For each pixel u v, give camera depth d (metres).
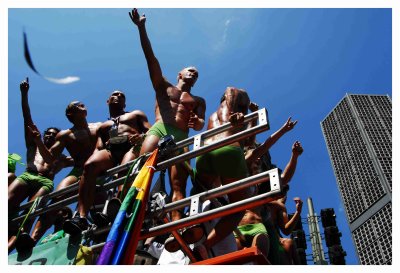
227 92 7.27
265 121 5.85
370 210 86.19
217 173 6.22
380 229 82.31
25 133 9.82
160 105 7.77
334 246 12.16
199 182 6.44
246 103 7.29
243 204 5.02
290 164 8.19
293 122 7.84
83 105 10.11
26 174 9.27
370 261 80.50
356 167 94.12
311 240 20.17
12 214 8.11
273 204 9.47
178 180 6.80
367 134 95.31
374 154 91.38
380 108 101.88
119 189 7.47
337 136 103.12
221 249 6.04
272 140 7.85
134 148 7.75
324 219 12.62
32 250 6.10
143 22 7.62
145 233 5.36
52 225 8.70
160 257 6.46
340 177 97.12
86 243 5.93
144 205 4.85
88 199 6.93
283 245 8.99
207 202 6.12
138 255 6.70
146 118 9.41
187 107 7.87
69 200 7.13
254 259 4.00
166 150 6.27
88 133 9.87
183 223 5.19
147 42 7.73
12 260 6.04
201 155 6.36
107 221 5.92
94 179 7.10
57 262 5.76
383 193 85.44
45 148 9.20
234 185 5.27
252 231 7.52
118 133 8.84
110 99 9.87
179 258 6.31
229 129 6.19
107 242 4.24
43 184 9.27
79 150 9.63
